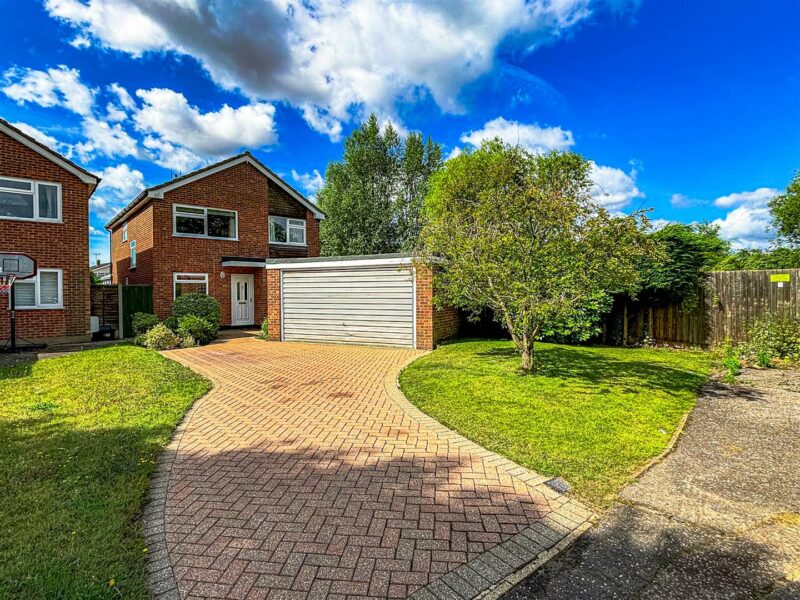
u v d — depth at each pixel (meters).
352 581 2.24
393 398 6.05
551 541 2.60
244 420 5.11
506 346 10.73
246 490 3.28
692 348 10.25
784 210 13.41
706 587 2.18
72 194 12.83
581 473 3.52
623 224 6.15
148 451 4.02
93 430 4.60
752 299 9.39
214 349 11.16
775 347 8.65
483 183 17.70
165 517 2.88
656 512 2.92
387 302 11.32
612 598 2.11
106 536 2.61
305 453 4.04
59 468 3.58
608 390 6.14
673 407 5.35
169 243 15.62
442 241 7.46
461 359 8.80
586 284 6.31
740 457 3.85
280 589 2.17
